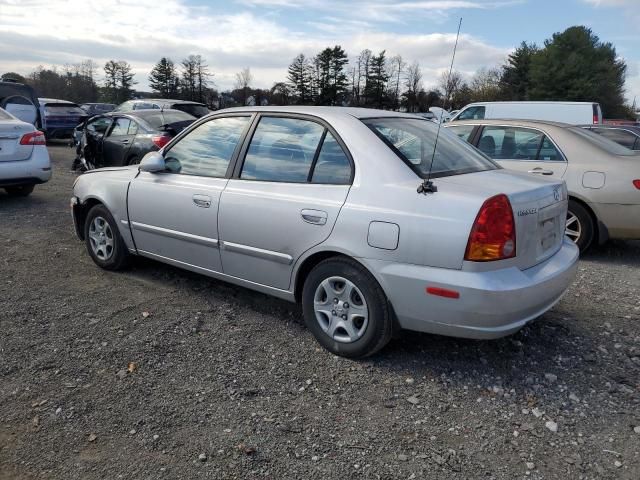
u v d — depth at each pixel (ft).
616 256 21.43
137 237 16.21
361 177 11.54
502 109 46.75
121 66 229.66
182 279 16.92
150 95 224.12
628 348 12.80
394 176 11.26
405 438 9.41
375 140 11.82
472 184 10.99
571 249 12.85
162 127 33.27
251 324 13.78
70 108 67.82
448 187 10.78
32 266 17.90
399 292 10.84
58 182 35.99
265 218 12.69
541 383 11.23
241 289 16.19
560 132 21.47
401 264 10.75
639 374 11.64
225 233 13.58
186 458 8.77
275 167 13.05
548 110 45.34
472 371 11.63
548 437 9.52
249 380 11.13
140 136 33.58
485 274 10.16
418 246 10.52
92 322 13.61
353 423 9.80
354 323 11.80
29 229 22.77
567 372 11.68
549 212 11.71
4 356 11.80
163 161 15.19
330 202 11.67
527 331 13.60
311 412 10.10
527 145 21.99
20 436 9.23
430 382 11.19
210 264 14.37
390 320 11.32
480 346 12.71
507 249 10.34
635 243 23.57
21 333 12.91
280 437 9.36
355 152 11.81
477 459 8.93
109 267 17.43
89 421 9.66
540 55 195.31
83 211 18.53
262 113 13.79
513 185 11.25
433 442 9.33
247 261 13.41
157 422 9.67
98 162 36.91
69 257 18.95
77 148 42.19
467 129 23.68
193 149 15.06
